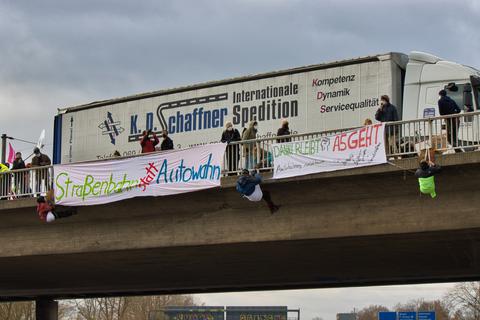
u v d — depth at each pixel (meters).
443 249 28.98
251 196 25.16
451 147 22.77
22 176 31.66
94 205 29.44
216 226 27.91
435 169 22.06
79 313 120.25
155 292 50.38
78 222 31.20
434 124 26.62
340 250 29.69
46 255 32.34
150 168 27.83
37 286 46.78
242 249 29.56
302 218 26.22
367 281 40.88
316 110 30.62
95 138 38.34
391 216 24.64
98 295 53.78
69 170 29.88
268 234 26.78
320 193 25.45
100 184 28.95
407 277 38.84
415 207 24.25
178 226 28.75
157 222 29.27
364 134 23.73
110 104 37.94
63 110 40.06
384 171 23.33
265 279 41.22
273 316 105.19
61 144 39.81
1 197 31.69
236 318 107.38
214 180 26.22
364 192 24.80
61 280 43.16
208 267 36.31
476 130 23.94
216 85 33.78
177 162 27.25
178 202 28.03
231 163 26.73
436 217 23.86
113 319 121.12
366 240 26.50
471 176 22.75
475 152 22.03
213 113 33.69
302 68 31.28
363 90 29.67
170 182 27.27
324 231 25.75
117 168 28.64
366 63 29.77
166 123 35.41
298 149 25.03
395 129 23.86
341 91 30.17
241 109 32.78
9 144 41.97
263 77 32.31
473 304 113.94
